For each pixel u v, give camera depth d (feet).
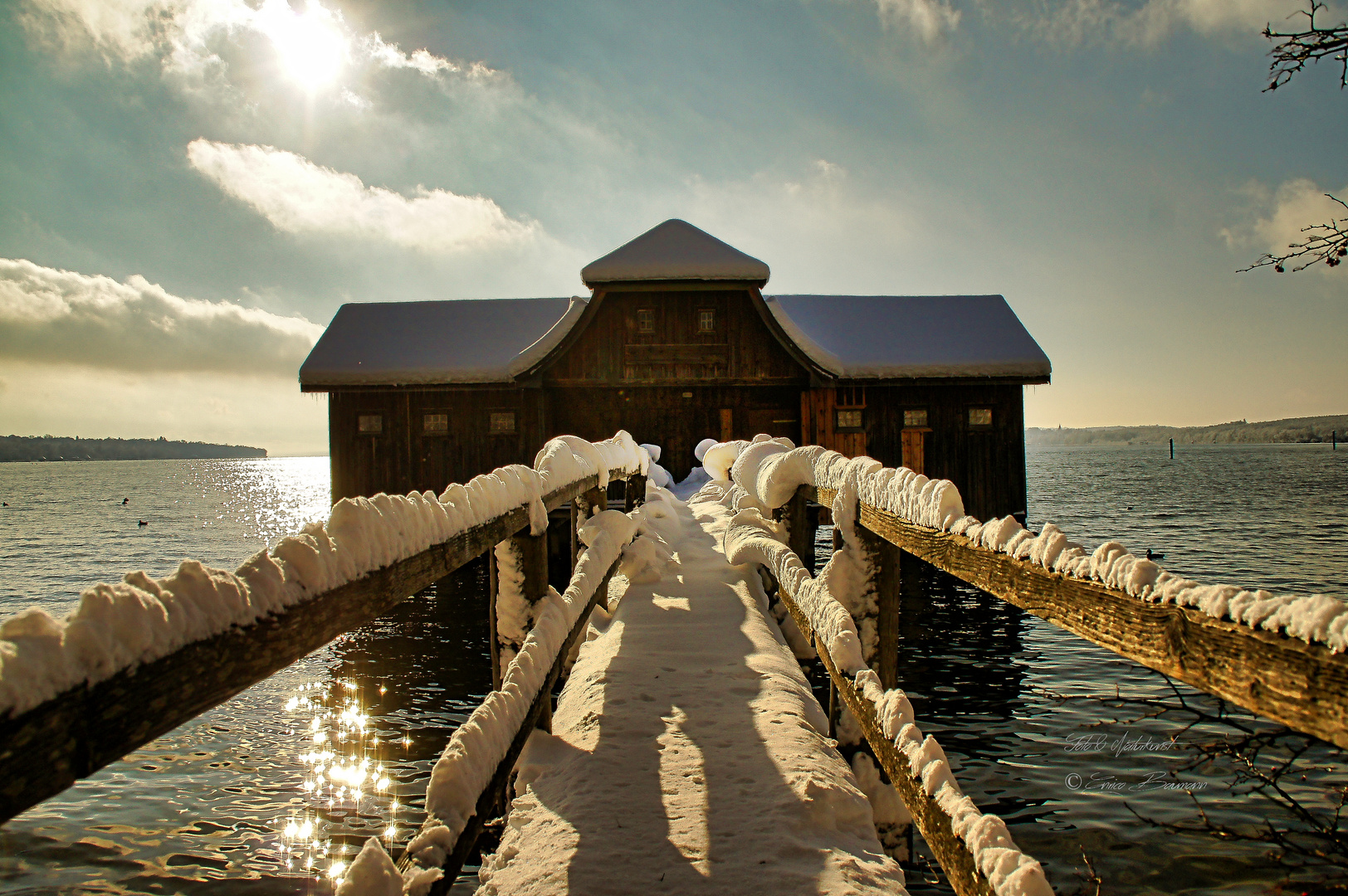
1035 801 19.90
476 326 75.82
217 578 3.88
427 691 30.50
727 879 7.52
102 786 22.94
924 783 6.15
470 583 50.11
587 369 65.21
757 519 23.38
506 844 8.54
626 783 9.46
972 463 65.05
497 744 7.30
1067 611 4.89
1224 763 20.66
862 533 11.80
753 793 9.18
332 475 67.36
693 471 59.26
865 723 8.29
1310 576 55.26
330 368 67.62
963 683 29.45
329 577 4.95
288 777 23.39
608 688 12.73
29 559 85.20
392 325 76.28
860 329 72.33
